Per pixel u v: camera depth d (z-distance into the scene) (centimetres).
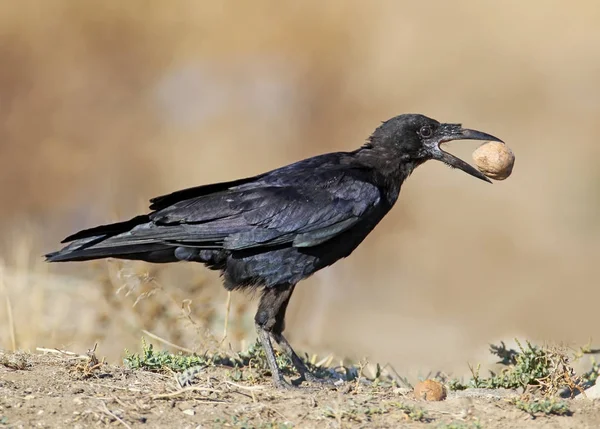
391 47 2302
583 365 1022
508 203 1991
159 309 1016
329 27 2300
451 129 948
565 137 2156
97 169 2056
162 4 2247
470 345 1345
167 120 2173
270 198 879
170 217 868
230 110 2203
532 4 2328
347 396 782
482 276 1817
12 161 2041
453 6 2344
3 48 2144
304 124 2227
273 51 2280
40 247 1612
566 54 2284
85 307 1127
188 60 2247
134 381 787
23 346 991
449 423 722
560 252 1884
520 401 757
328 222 881
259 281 883
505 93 2252
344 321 1495
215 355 914
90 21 2205
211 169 2111
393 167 944
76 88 2166
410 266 1839
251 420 717
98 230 870
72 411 709
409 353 1277
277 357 916
